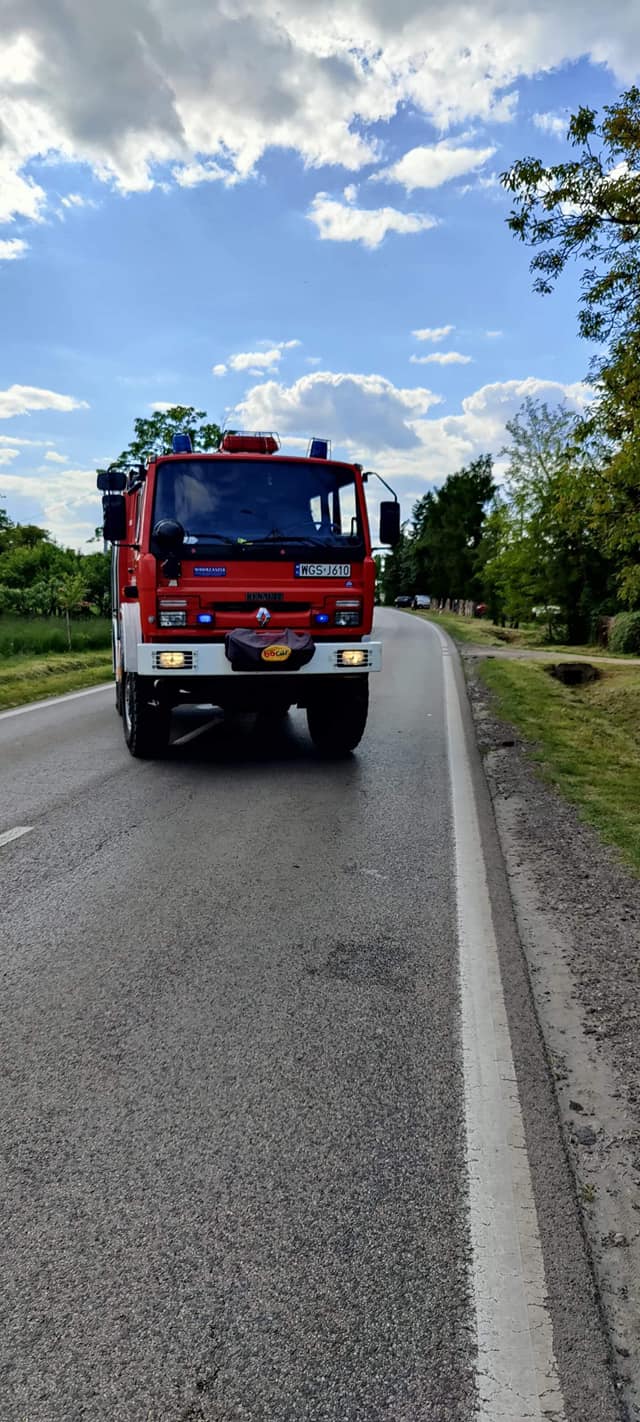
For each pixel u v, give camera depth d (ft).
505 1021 11.53
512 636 116.26
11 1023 11.47
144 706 28.07
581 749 30.78
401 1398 6.22
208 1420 6.05
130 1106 9.64
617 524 38.63
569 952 13.70
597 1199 8.21
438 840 19.72
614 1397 6.24
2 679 50.11
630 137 32.07
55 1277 7.30
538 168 33.19
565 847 19.10
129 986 12.51
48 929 14.60
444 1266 7.41
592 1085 10.05
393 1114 9.50
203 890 16.47
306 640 26.84
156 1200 8.18
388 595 379.76
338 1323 6.84
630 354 33.65
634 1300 7.06
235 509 27.12
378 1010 11.81
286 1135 9.15
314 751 30.86
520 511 133.90
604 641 96.99
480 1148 8.93
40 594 102.32
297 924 14.82
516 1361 6.51
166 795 24.03
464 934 14.38
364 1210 8.06
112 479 31.37
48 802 23.18
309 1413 6.10
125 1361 6.51
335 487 27.86
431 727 35.55
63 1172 8.57
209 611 26.66
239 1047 10.86
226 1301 7.04
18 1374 6.41
